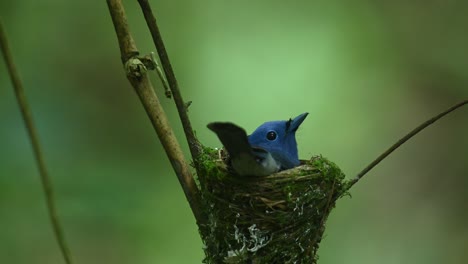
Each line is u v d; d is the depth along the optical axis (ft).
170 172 40.47
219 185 18.89
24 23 40.42
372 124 45.34
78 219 30.99
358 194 47.09
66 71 42.01
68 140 34.42
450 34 47.50
